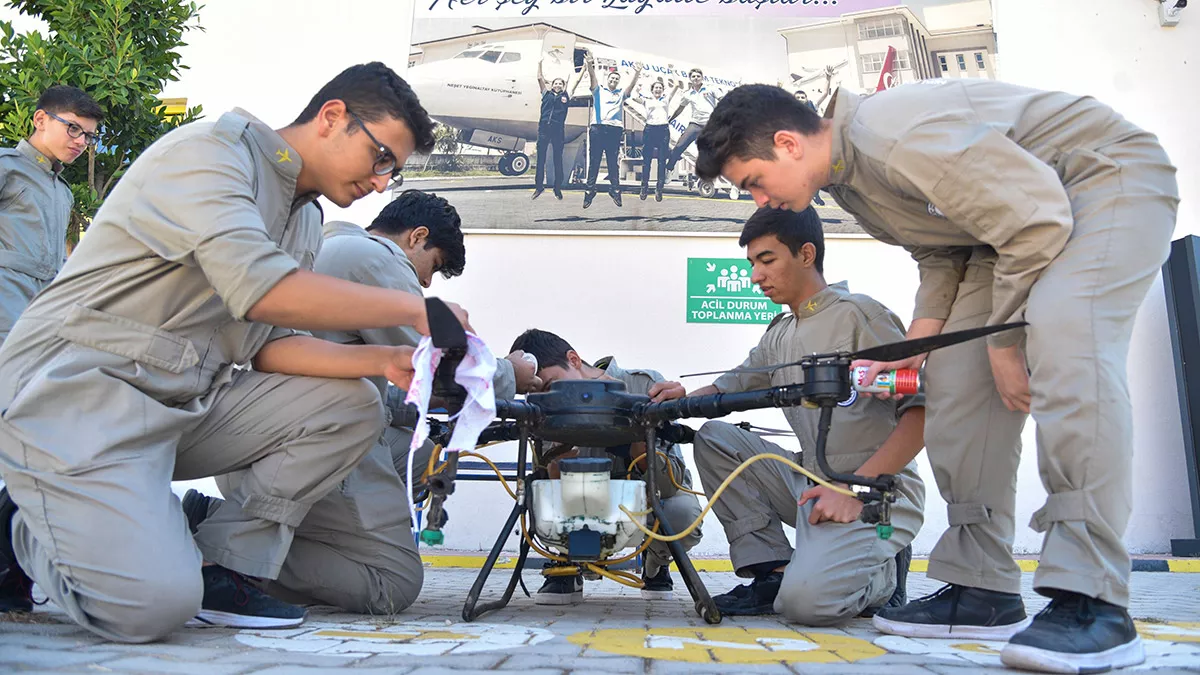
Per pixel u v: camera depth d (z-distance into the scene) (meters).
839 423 2.48
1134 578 4.57
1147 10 6.17
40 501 1.63
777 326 2.78
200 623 1.88
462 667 1.46
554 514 2.22
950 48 6.14
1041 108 1.85
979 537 2.03
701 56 6.18
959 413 2.03
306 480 1.96
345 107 1.90
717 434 2.70
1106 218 1.72
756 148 1.92
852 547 2.28
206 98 6.26
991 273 2.04
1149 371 5.86
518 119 6.14
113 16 4.14
